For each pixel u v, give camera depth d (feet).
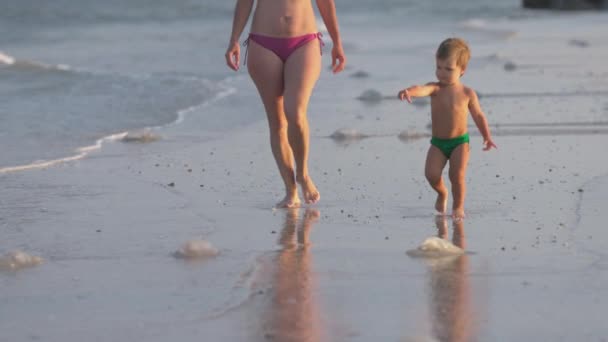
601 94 138.51
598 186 80.79
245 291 53.83
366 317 49.42
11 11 364.79
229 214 73.61
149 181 86.07
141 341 46.52
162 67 184.96
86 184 84.69
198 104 134.62
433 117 72.18
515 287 54.19
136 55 211.00
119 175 88.58
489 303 51.49
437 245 61.26
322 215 73.00
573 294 52.85
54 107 128.26
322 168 90.94
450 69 71.10
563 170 87.66
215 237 66.49
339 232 67.56
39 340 47.03
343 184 83.97
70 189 82.64
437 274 56.80
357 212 73.82
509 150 97.66
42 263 60.64
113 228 69.46
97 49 229.04
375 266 58.65
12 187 83.25
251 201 78.28
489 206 74.90
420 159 94.89
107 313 50.78
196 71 178.19
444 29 295.48
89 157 97.09
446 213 73.00
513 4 459.32
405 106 132.46
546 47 219.82
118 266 59.72
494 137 105.40
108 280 56.70
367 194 80.07
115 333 47.70
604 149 97.40
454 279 55.72
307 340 46.26
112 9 399.44
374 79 163.53
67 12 375.25
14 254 60.29
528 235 65.82
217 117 123.34
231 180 86.48
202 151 100.27
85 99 135.85
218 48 227.20
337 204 76.64
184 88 149.48
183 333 47.50
